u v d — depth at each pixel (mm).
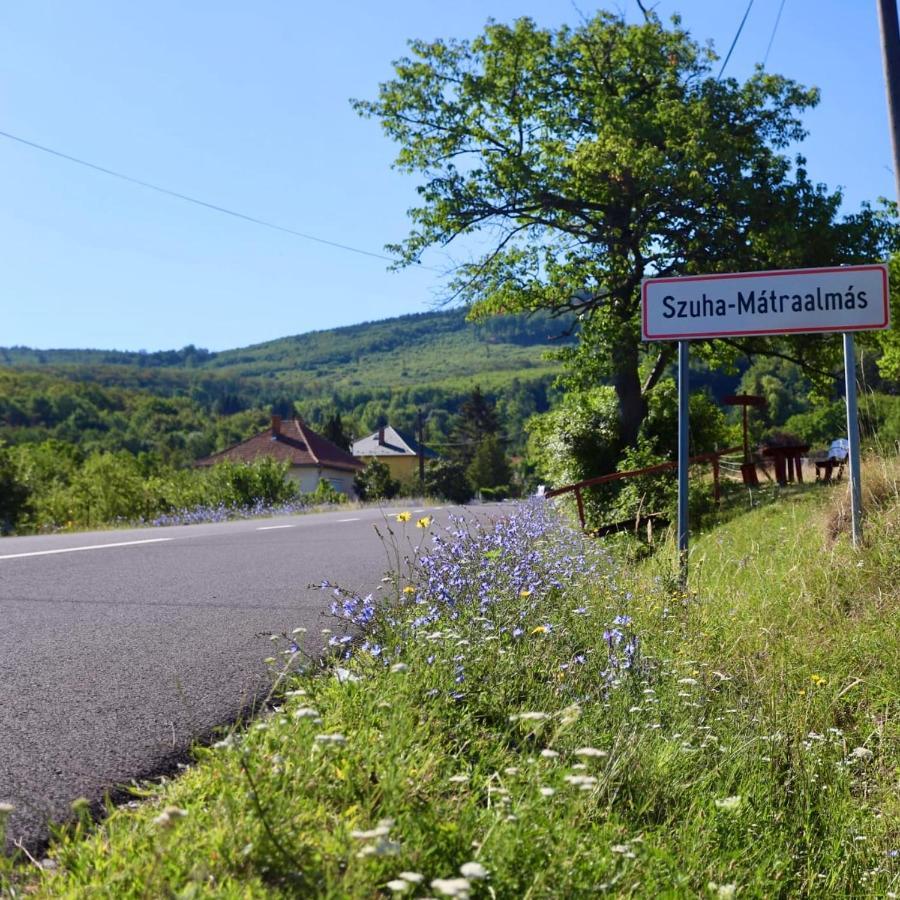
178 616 6734
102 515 31922
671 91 25547
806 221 23812
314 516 28984
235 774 2969
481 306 28109
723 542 9984
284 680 4754
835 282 7930
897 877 3822
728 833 3621
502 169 25516
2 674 4922
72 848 2664
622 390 23609
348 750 3174
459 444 126250
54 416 187000
